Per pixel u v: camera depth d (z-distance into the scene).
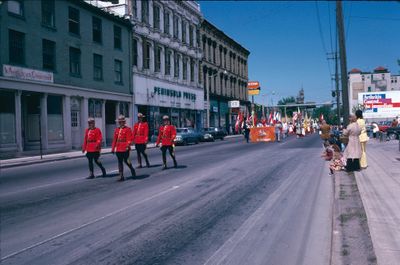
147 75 37.50
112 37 32.00
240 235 5.66
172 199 8.33
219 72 59.78
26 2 23.06
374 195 7.49
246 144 29.95
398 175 9.81
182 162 16.50
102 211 7.39
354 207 6.86
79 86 27.73
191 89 48.69
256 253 4.91
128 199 8.47
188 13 47.97
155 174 12.56
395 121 32.94
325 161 15.23
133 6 35.28
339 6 14.51
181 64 45.97
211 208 7.40
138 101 35.78
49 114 25.20
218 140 43.78
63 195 9.30
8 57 21.67
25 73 22.73
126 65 34.06
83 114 28.16
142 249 5.14
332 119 92.44
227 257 4.79
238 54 70.31
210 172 12.66
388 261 4.15
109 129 32.66
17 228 6.39
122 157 11.42
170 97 42.69
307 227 5.99
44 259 4.88
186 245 5.26
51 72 24.91
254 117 41.59
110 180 11.61
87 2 31.02
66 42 26.47
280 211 7.07
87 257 4.89
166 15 42.34
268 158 17.11
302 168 13.23
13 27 22.05
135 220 6.63
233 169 13.34
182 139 32.84
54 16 25.50
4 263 4.79
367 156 14.96
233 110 65.69
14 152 22.16
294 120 56.53
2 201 8.81
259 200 8.05
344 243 4.95
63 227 6.34
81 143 28.12
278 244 5.23
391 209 6.35
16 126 22.38
